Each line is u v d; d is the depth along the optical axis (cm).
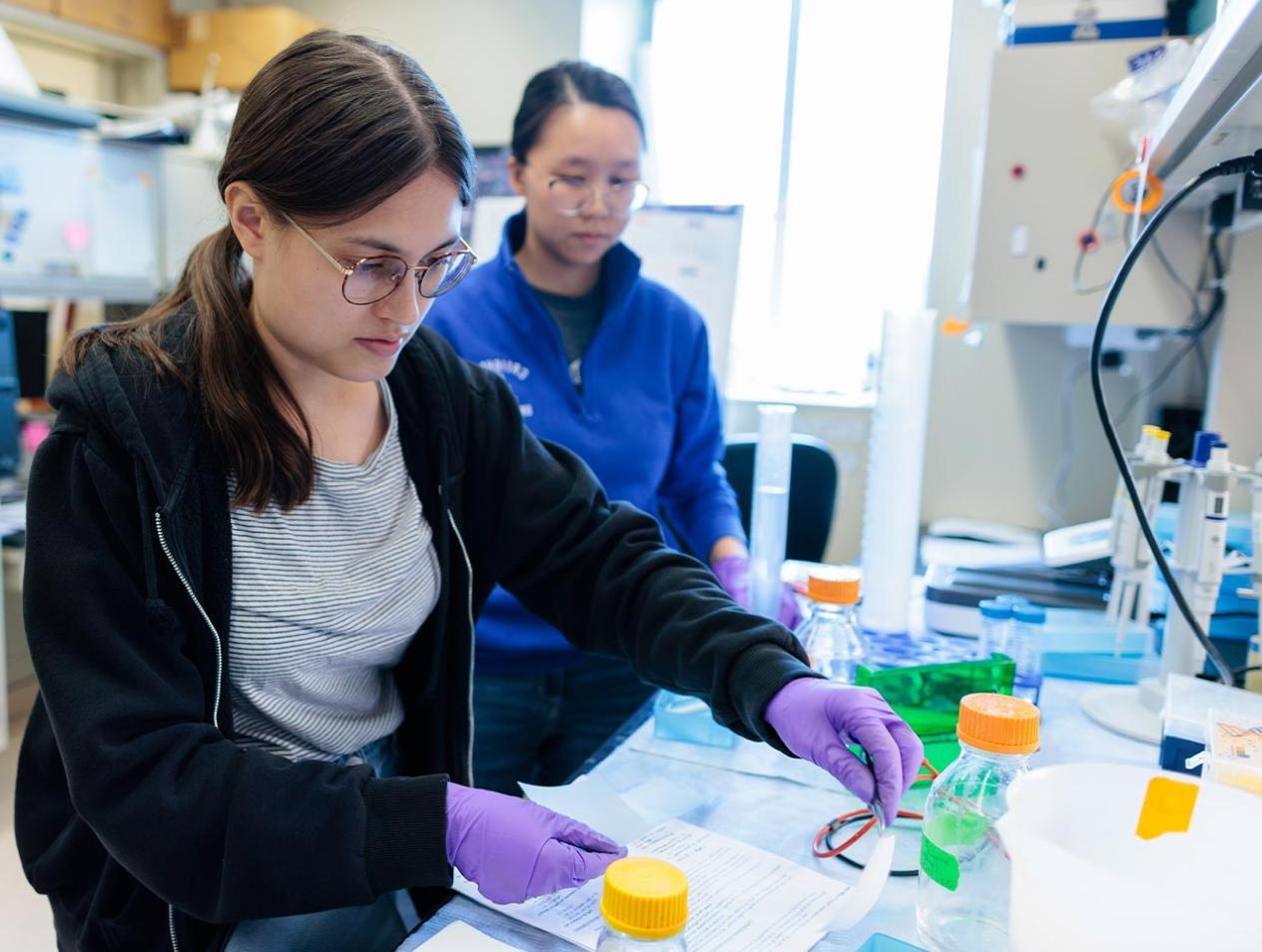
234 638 84
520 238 163
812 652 115
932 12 298
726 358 277
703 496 172
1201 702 94
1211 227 159
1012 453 280
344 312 75
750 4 320
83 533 73
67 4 340
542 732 151
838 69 311
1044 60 186
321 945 87
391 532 93
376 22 360
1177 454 199
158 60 384
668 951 53
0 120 242
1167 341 243
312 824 69
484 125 346
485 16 341
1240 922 47
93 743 69
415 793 71
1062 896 51
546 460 107
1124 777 59
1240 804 56
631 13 338
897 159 309
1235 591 116
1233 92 89
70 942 85
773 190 324
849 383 323
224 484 81
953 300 284
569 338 161
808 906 74
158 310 87
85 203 271
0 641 213
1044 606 141
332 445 89
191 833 69
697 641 89
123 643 73
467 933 71
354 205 70
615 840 82
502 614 147
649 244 279
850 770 75
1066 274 192
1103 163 186
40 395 283
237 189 74
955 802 71
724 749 104
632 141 145
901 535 139
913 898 76
